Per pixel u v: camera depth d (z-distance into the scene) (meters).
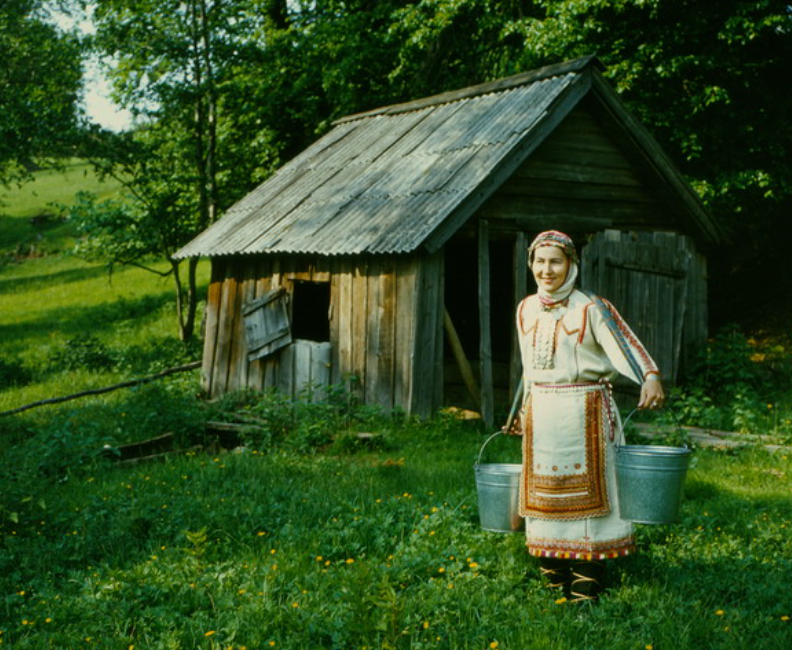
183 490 6.57
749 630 3.78
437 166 10.28
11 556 4.95
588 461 4.00
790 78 14.62
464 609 4.00
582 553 4.00
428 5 15.56
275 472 7.16
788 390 11.48
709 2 13.56
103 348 16.33
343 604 4.06
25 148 15.38
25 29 16.39
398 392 9.58
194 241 12.35
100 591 4.36
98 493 6.61
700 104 13.29
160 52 15.64
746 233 16.16
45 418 10.77
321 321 13.10
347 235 9.98
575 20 13.53
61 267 30.19
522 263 10.27
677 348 11.52
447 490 6.34
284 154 18.91
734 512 5.82
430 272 9.55
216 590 4.35
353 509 5.72
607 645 3.64
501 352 13.36
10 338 20.27
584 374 4.06
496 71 16.91
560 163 10.58
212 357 12.35
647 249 11.22
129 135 16.25
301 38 17.34
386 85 18.16
